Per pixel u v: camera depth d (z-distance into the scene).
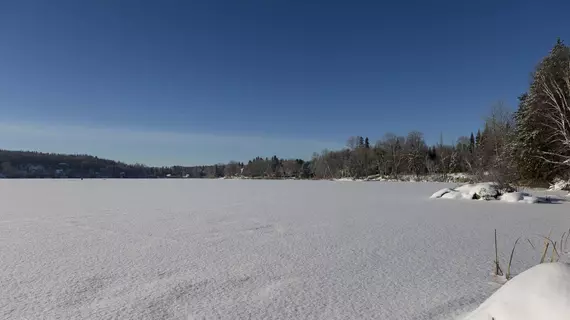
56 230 8.08
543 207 13.50
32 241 6.80
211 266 5.01
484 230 8.12
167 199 17.89
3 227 8.51
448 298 3.72
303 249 6.12
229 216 10.73
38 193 23.09
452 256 5.60
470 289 4.00
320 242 6.74
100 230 8.09
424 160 61.88
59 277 4.48
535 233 7.68
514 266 4.96
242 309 3.44
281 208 13.23
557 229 8.20
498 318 2.54
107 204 14.85
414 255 5.68
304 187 34.03
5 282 4.28
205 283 4.25
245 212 11.86
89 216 10.66
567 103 21.11
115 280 4.36
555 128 21.47
